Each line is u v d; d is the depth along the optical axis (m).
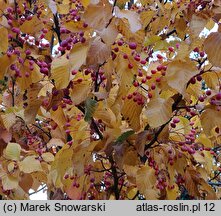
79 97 0.97
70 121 1.13
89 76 1.07
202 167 1.23
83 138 1.05
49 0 1.12
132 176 1.11
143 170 1.06
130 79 0.97
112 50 0.97
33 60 1.08
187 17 1.06
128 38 0.99
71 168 1.14
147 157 1.18
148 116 0.93
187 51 0.92
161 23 1.22
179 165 1.09
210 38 0.89
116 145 1.00
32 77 1.09
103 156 1.20
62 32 1.14
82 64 0.94
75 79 1.04
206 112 0.96
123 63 0.97
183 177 1.14
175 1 1.30
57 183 1.16
